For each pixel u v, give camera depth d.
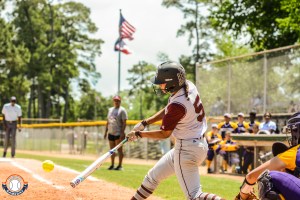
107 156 7.81
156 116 8.02
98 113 141.88
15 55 87.75
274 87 21.69
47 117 106.31
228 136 21.41
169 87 7.32
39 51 96.38
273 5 40.25
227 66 24.36
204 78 25.89
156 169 7.96
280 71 21.41
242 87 23.39
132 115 151.62
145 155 32.19
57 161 25.12
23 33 98.56
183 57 83.31
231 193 12.51
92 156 36.03
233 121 23.86
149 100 128.38
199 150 7.45
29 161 20.33
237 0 41.81
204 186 14.34
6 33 87.62
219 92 24.84
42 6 97.81
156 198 10.98
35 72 95.19
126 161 30.25
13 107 23.39
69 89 116.25
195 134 7.46
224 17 42.56
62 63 97.31
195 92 7.53
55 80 98.31
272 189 5.72
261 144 19.28
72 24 104.31
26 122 61.62
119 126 19.91
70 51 99.38
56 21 102.12
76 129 39.78
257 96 22.58
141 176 16.48
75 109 138.75
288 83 21.00
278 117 21.50
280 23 36.09
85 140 38.00
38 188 11.62
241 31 42.72
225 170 21.86
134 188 12.78
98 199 10.48
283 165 5.95
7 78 89.94
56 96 114.31
